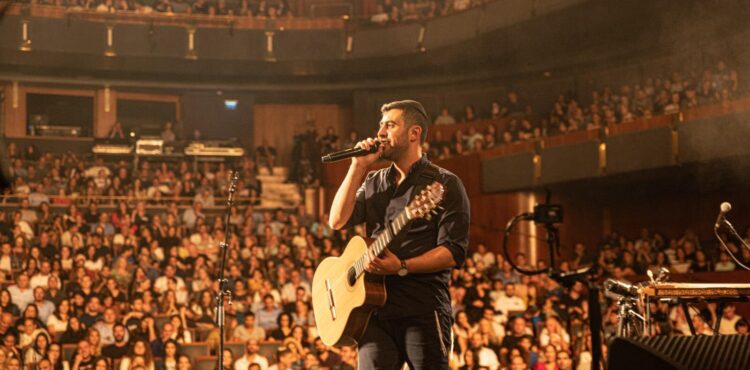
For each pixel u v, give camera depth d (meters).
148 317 9.85
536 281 12.32
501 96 19.84
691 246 12.59
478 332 10.09
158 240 13.27
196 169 18.27
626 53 17.39
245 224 14.66
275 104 21.92
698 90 13.88
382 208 3.55
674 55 16.66
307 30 20.47
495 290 11.76
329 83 21.20
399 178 3.55
